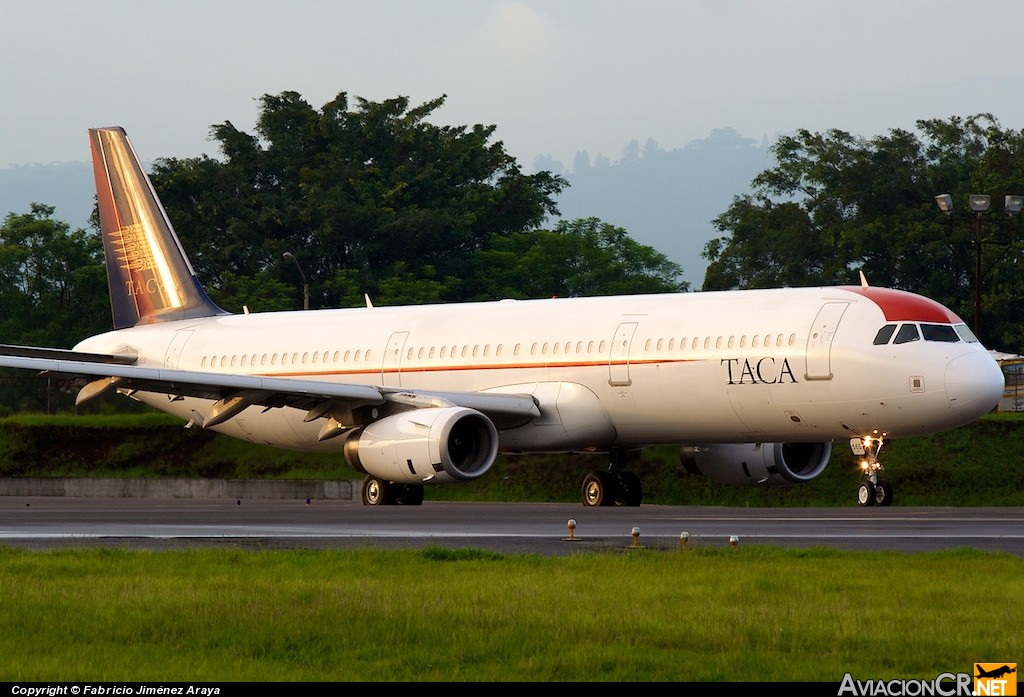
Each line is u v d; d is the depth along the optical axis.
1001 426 161.12
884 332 117.31
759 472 138.12
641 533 89.75
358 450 128.50
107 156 171.38
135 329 168.38
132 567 67.94
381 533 91.19
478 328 139.75
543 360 133.25
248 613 52.97
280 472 187.00
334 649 47.50
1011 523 99.38
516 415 132.00
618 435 131.25
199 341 160.62
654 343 126.62
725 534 88.75
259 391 134.00
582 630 49.91
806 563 68.50
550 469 172.12
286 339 154.00
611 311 132.25
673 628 50.19
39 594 58.50
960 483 155.38
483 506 139.38
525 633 49.41
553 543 82.56
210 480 181.25
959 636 48.69
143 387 141.75
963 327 120.50
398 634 49.19
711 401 124.12
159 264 168.25
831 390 118.25
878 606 55.09
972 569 66.25
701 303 128.25
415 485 136.38
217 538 86.81
